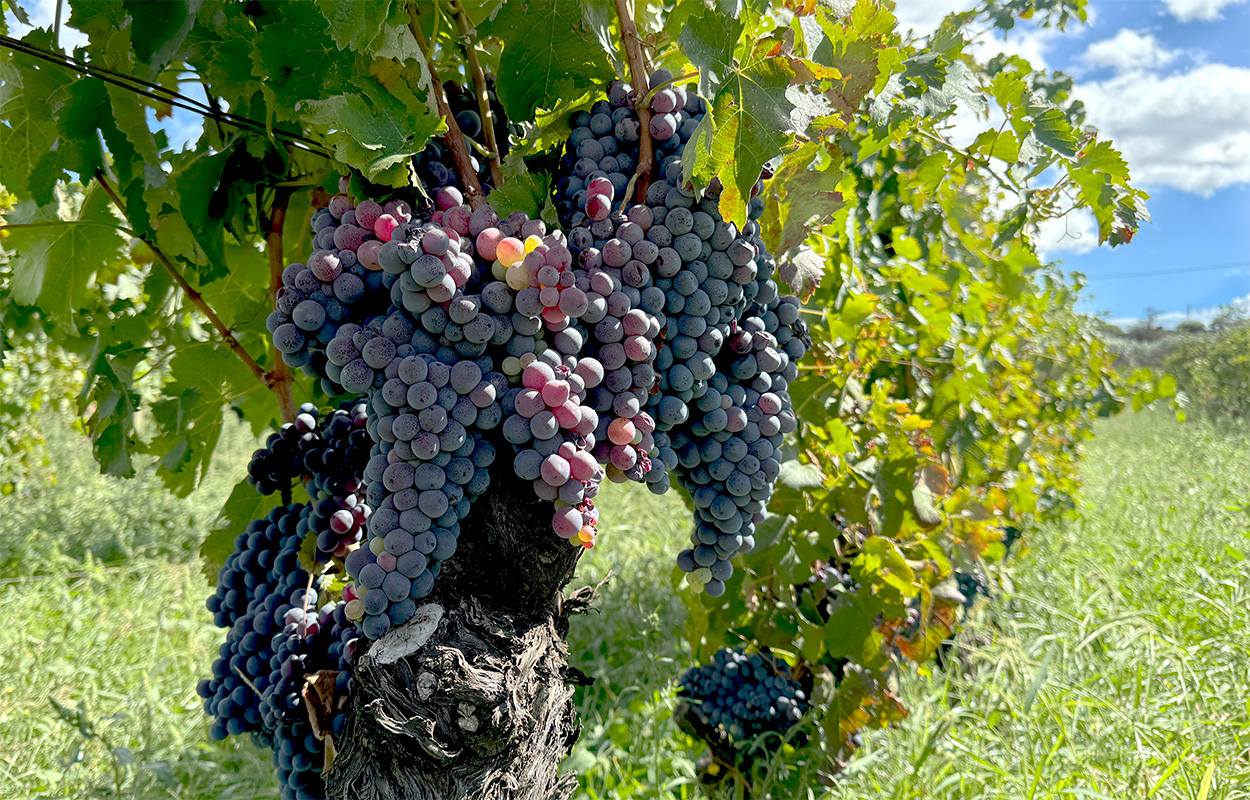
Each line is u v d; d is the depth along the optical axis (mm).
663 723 3717
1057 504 6285
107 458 2414
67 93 2018
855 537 3234
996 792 2936
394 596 1319
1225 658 3848
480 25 1638
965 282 3842
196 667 4367
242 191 2104
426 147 1657
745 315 1732
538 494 1431
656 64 1977
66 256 2418
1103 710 3396
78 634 4699
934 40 2984
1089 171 2525
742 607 3354
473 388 1369
